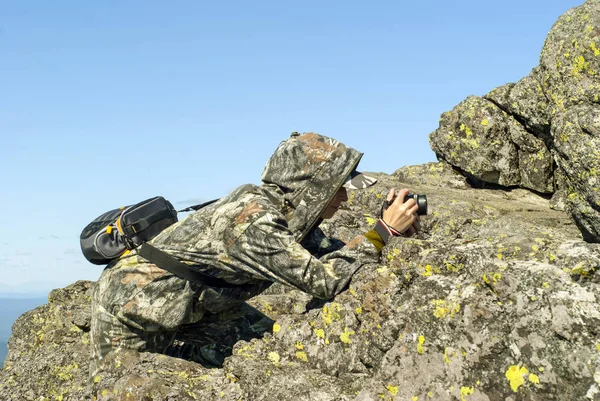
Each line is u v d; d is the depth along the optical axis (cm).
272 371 367
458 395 296
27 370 568
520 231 605
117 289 412
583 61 656
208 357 454
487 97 812
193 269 402
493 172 802
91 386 424
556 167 755
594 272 272
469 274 313
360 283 367
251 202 392
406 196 391
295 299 509
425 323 318
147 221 416
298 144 406
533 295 281
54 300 653
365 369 355
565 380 266
